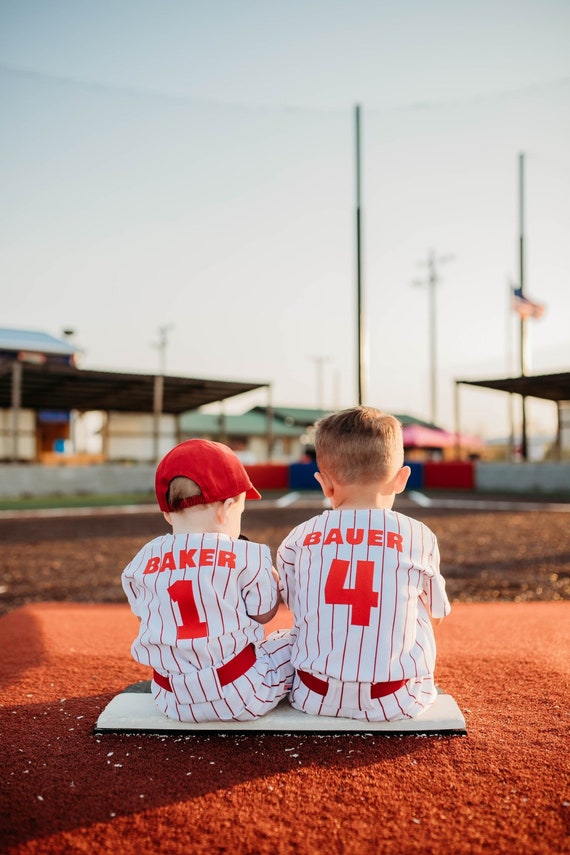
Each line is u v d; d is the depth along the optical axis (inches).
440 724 72.3
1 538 343.6
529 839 53.0
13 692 91.6
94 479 666.2
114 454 1010.7
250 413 1595.7
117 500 612.7
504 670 99.1
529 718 78.0
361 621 68.0
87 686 94.1
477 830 54.3
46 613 160.9
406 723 72.2
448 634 128.9
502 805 58.1
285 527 388.2
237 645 69.4
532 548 303.1
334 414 75.9
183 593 68.4
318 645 69.2
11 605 189.5
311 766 65.3
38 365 643.5
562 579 225.9
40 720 79.7
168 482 71.7
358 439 72.4
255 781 62.6
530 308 790.5
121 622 146.6
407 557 70.2
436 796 59.7
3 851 51.9
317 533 72.2
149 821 56.2
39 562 270.1
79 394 829.8
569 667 99.9
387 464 73.1
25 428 964.6
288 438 1552.7
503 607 169.3
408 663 69.4
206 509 71.5
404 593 69.4
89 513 488.1
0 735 74.9
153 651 70.6
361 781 62.3
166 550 70.9
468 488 812.6
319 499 667.4
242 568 69.4
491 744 70.1
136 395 840.9
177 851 51.9
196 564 68.8
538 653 109.1
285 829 54.7
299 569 72.6
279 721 71.8
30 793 61.1
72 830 55.0
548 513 476.7
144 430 1035.3
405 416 1584.6
